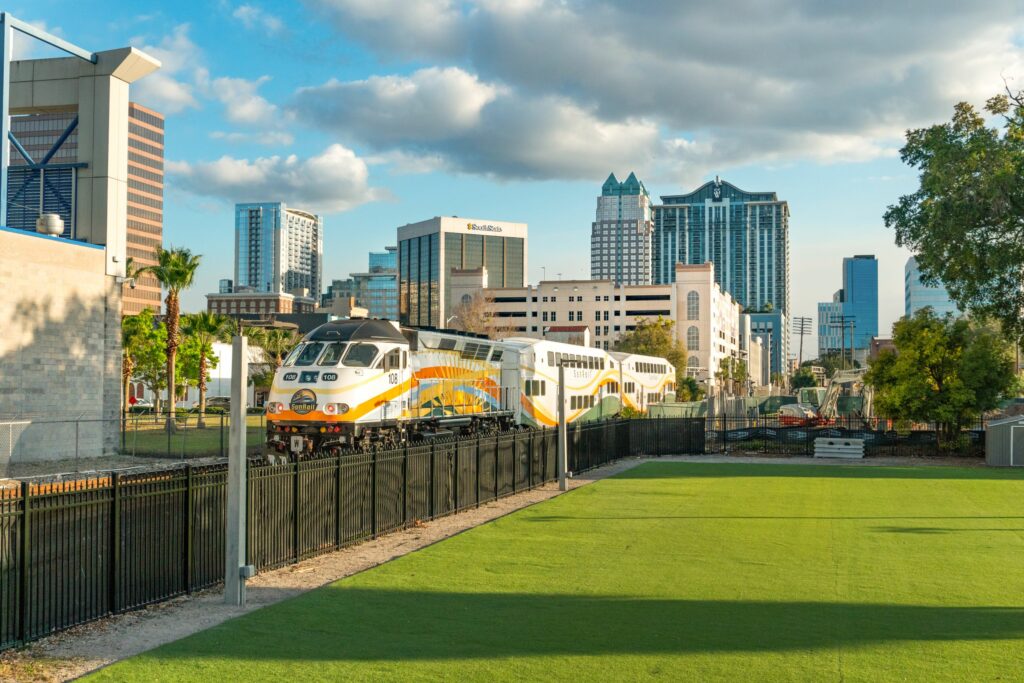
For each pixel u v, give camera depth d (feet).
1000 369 129.70
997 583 42.19
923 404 129.49
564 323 542.98
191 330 211.82
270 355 257.55
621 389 188.96
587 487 86.43
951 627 34.27
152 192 622.13
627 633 33.32
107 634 33.73
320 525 49.90
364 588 40.88
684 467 110.52
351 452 54.29
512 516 65.36
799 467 111.14
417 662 29.73
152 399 275.18
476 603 38.01
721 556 49.11
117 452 114.52
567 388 152.25
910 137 138.51
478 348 117.39
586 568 45.62
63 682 27.84
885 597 39.27
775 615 36.06
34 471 93.40
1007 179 117.91
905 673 28.60
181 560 40.27
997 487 86.53
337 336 88.79
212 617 36.09
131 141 600.80
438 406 104.27
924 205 133.80
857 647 31.53
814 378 542.98
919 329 132.36
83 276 111.75
